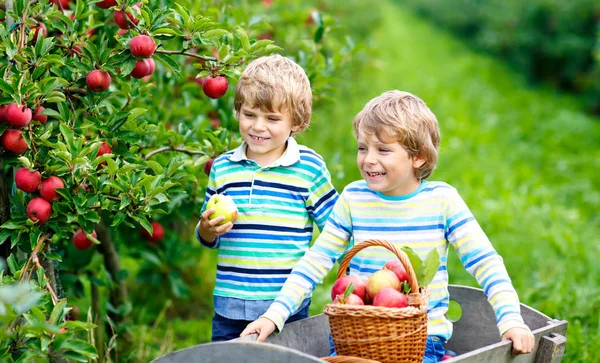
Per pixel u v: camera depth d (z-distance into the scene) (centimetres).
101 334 336
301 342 235
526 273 468
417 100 234
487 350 204
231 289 250
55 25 249
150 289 442
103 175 235
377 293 203
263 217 248
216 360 191
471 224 230
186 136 291
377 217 235
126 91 276
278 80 239
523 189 680
